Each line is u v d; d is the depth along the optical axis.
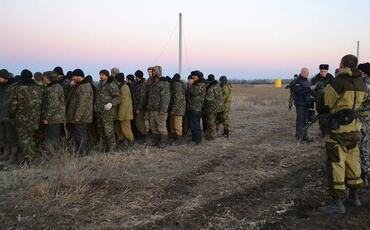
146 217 3.54
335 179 3.54
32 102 5.70
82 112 6.17
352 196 3.81
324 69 7.26
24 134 5.73
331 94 3.61
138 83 7.69
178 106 7.14
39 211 3.62
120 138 7.37
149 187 4.42
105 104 6.40
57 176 4.79
